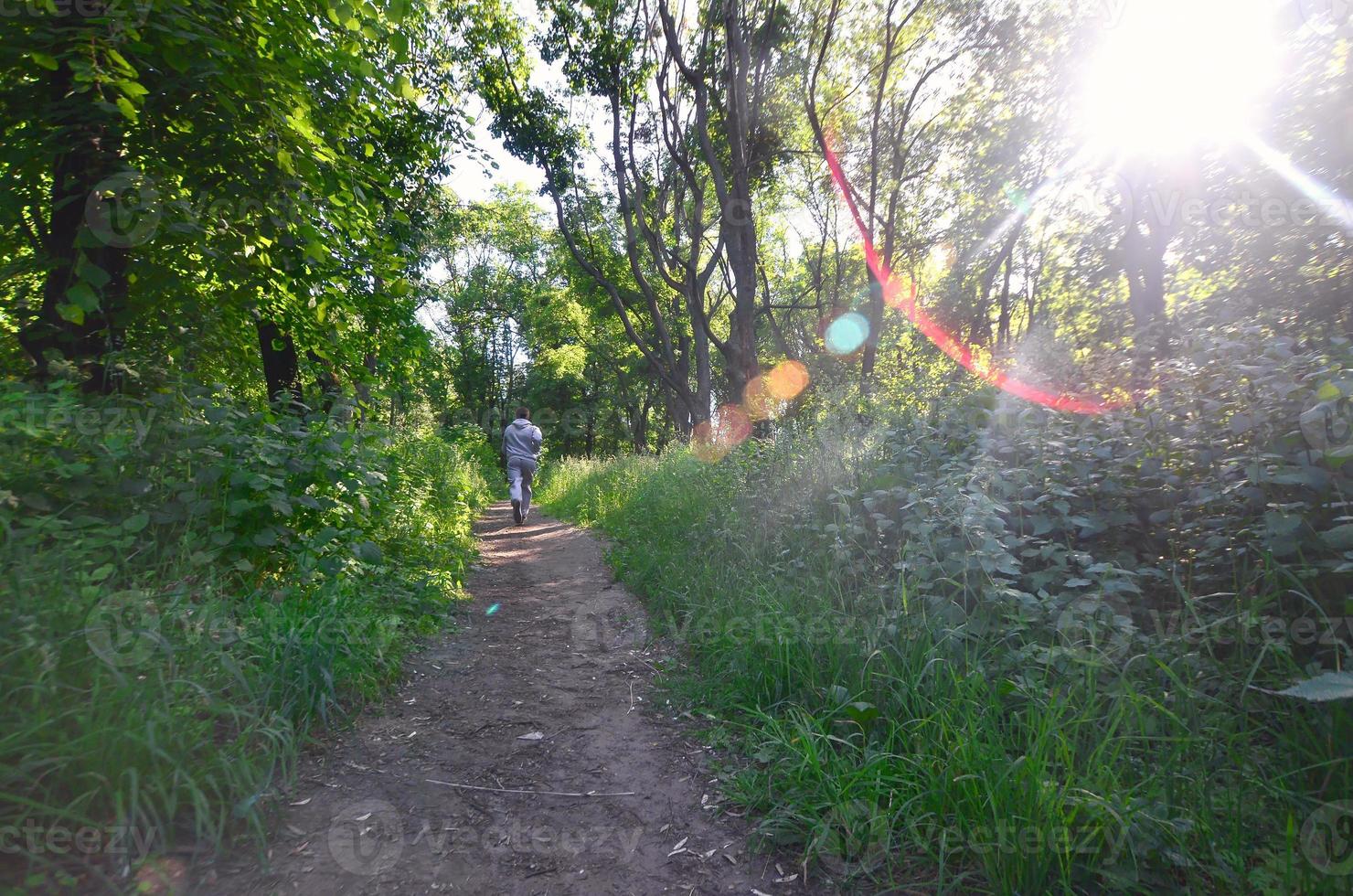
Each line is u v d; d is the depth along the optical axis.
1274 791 2.12
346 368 7.55
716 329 32.31
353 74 5.99
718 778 2.94
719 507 6.74
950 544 3.38
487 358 42.56
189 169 5.24
